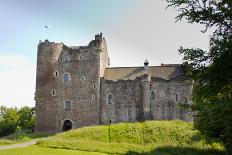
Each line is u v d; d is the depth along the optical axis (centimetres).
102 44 6688
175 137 4972
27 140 5175
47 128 6394
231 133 1681
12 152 3531
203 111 1833
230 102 1641
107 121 6231
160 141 4903
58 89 6531
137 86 6262
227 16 1689
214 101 1755
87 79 6469
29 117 9444
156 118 6091
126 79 6397
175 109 6062
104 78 6506
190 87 6062
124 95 6278
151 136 5044
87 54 6581
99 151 3912
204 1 1758
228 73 1644
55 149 3869
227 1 1628
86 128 5316
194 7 1769
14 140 5097
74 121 6353
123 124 5469
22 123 9344
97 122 6250
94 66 6500
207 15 1733
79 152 3688
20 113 9456
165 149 4044
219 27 1717
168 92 6156
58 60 6656
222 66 1638
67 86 6519
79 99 6425
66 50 6681
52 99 6500
